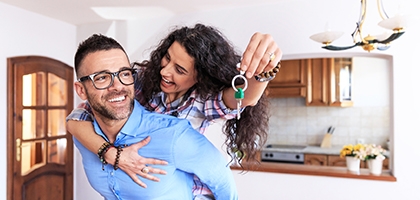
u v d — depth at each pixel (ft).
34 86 10.27
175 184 3.57
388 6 8.72
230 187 3.79
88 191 11.76
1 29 9.21
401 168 8.81
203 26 3.41
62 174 11.37
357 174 9.24
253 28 9.86
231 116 3.63
